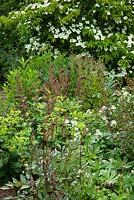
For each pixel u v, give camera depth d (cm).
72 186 381
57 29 797
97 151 452
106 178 412
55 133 450
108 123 473
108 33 800
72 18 789
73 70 630
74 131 465
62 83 593
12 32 899
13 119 493
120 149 456
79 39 789
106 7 791
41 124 487
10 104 537
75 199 379
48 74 633
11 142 463
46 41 815
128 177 409
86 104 573
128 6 802
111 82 613
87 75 623
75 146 418
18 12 863
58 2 805
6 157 472
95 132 488
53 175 373
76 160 397
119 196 391
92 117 505
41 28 817
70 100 570
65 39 798
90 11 793
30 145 427
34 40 820
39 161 388
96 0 786
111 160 439
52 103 511
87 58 694
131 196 393
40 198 371
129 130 448
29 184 384
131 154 446
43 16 808
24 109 518
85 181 392
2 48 888
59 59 668
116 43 783
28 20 823
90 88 592
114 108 488
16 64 827
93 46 775
